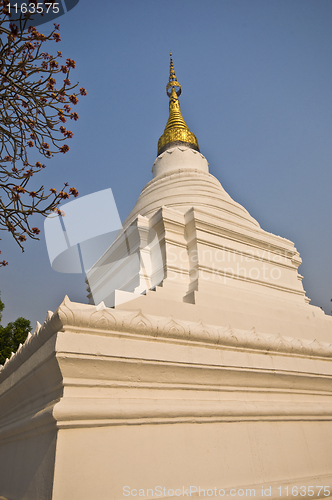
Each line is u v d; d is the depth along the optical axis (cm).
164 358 586
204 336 647
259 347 727
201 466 549
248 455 606
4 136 657
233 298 989
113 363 536
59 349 499
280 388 735
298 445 684
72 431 472
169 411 546
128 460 491
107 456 479
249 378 685
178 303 810
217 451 577
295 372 751
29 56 613
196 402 595
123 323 564
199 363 620
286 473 635
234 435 610
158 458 516
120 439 499
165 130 1977
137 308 738
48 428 482
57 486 431
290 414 697
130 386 550
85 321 532
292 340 799
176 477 518
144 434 522
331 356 857
